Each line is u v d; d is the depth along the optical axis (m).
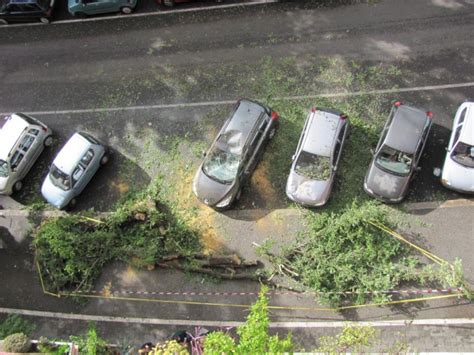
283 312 14.90
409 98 16.86
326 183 15.49
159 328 15.30
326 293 14.53
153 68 18.97
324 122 15.79
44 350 14.37
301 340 14.52
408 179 15.12
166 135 17.88
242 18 19.08
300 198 15.59
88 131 18.44
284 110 17.41
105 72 19.27
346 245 15.20
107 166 17.75
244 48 18.59
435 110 16.55
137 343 15.18
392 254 14.80
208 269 15.45
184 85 18.48
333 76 17.58
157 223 16.20
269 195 16.36
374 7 18.30
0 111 19.39
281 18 18.78
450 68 17.00
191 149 17.50
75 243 16.00
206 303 15.35
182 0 19.38
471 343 13.83
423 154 16.05
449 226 15.09
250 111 16.33
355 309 14.60
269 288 15.14
